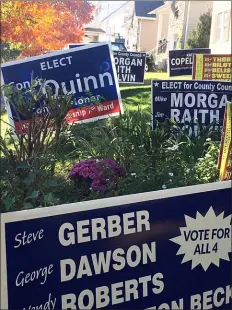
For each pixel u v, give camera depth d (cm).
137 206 172
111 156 378
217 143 407
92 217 167
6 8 786
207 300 188
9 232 157
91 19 900
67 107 345
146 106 700
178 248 180
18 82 437
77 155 393
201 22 1481
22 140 316
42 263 163
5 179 291
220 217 185
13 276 159
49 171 326
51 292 165
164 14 1533
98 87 458
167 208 177
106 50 456
